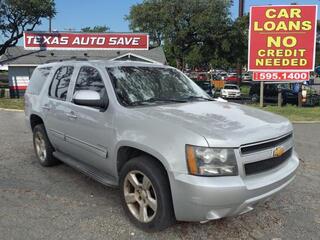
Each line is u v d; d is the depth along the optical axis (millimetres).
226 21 45625
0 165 6797
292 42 18469
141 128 4113
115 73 5008
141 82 5043
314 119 13594
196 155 3602
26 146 8383
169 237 4090
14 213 4684
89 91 4711
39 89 6695
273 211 4809
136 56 35406
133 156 4512
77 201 5074
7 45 41031
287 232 4254
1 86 41938
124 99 4676
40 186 5656
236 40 46219
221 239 4078
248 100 35031
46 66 6781
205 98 5344
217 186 3531
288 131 4277
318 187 5766
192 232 4203
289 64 18688
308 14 18125
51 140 6250
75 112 5262
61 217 4578
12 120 13078
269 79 19062
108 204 4973
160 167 3959
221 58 49219
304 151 8211
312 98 27688
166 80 5324
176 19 44781
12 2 39438
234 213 3752
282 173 4070
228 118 4148
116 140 4430
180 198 3691
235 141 3646
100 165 4965
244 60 50438
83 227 4320
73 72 5691
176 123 3896
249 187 3666
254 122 4098
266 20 18516
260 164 3857
